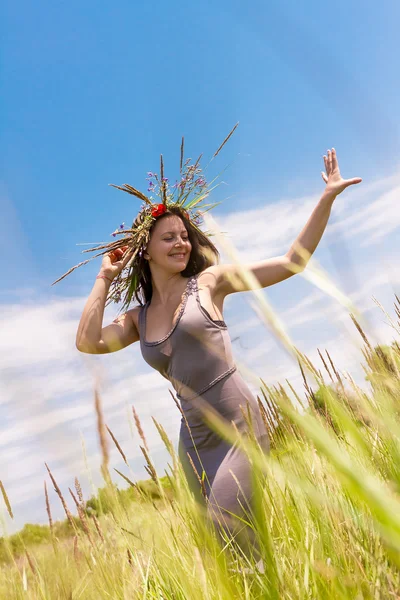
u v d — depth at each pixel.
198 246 3.12
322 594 1.30
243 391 2.56
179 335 2.67
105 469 0.70
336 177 2.80
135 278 3.25
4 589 1.71
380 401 0.76
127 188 3.09
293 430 1.55
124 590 1.81
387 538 0.46
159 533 1.86
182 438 2.61
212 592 1.41
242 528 1.94
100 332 3.12
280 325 0.59
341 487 1.33
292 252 2.77
